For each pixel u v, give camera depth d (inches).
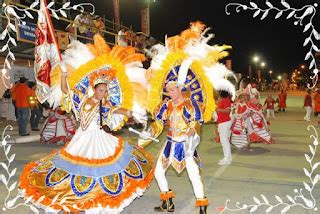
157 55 193.8
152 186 245.3
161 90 192.1
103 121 172.2
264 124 423.2
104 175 158.2
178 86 184.5
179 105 185.2
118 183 159.5
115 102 185.5
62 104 177.6
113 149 169.3
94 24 613.3
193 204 208.4
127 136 480.1
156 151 378.9
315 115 800.3
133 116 186.4
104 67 182.7
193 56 192.4
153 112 191.0
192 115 183.0
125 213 195.3
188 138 182.5
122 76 186.1
